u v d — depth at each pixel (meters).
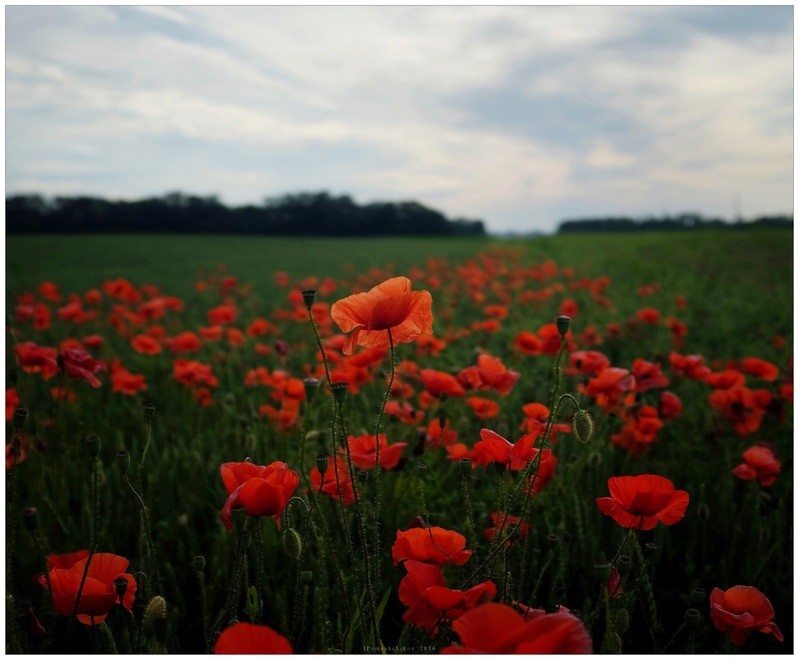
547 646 1.18
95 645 1.98
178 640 2.48
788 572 2.94
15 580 2.74
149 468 3.73
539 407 2.86
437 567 1.61
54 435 3.98
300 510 3.04
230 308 6.99
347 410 4.03
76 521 3.36
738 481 3.74
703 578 2.93
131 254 35.53
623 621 1.68
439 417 3.05
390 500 2.97
